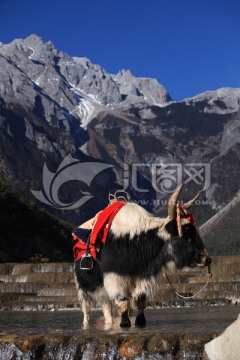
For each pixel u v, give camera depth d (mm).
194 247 5332
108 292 5449
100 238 5559
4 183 53781
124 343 4379
